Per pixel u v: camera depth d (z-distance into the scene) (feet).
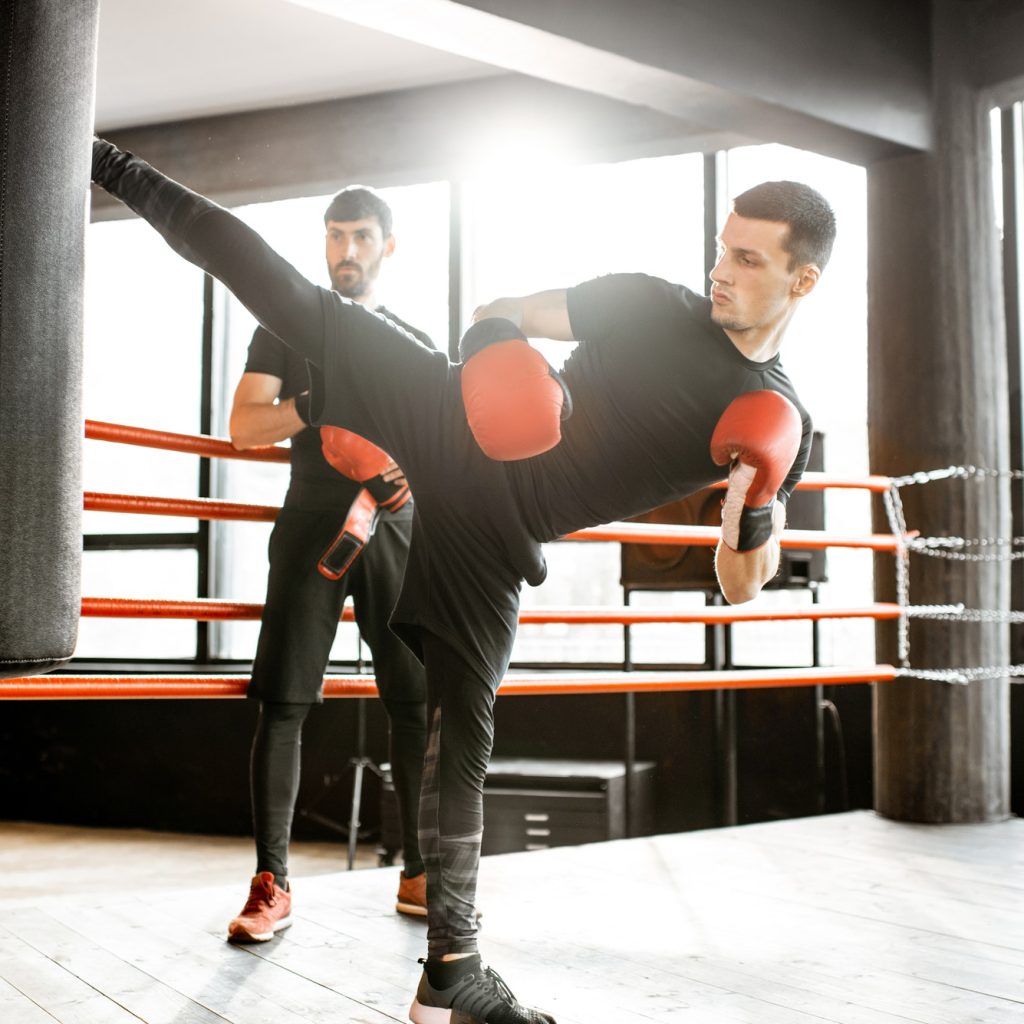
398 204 16.46
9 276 4.00
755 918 7.14
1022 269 12.82
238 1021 5.23
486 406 4.36
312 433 6.78
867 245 11.58
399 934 6.61
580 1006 5.49
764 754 14.67
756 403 4.58
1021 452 12.75
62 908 7.14
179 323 17.21
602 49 9.37
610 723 15.37
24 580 4.10
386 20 9.05
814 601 13.51
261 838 6.65
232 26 13.78
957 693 10.81
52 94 4.15
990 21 11.27
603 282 4.97
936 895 7.79
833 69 10.54
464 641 4.77
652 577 13.17
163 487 17.24
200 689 6.81
